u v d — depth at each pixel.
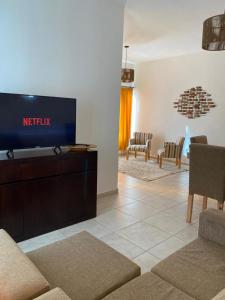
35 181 2.40
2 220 2.22
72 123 2.82
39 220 2.48
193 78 5.93
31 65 2.72
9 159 2.22
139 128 7.34
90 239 1.69
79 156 2.70
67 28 2.96
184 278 1.35
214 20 2.46
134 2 3.31
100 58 3.35
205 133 5.80
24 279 0.95
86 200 2.86
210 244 1.68
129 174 5.07
